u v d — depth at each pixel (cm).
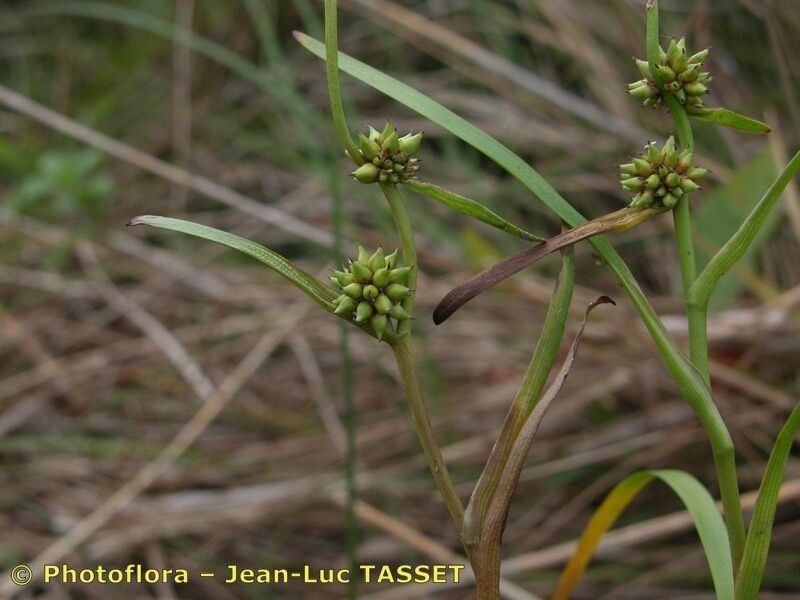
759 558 20
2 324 62
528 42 69
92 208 68
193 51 76
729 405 46
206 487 51
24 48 82
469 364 55
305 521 48
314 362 55
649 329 20
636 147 59
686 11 61
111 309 64
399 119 68
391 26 69
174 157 73
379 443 51
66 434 55
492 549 20
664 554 42
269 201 69
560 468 46
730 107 57
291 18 75
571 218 20
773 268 53
